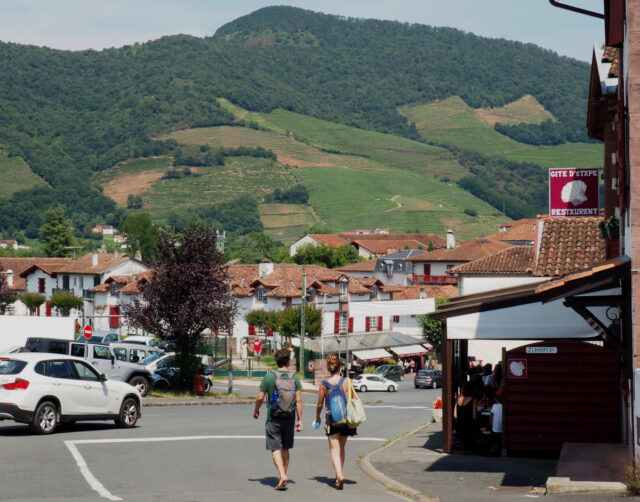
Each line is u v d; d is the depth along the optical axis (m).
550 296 15.80
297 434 26.52
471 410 22.36
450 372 21.14
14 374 22.59
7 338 47.53
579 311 16.06
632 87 14.36
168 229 46.00
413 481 16.52
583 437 20.03
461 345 26.92
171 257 45.41
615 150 20.84
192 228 45.56
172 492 14.49
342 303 71.81
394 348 98.12
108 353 40.41
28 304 114.50
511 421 20.41
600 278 15.39
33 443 20.62
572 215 25.92
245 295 97.31
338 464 15.54
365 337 95.81
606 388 19.98
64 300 109.50
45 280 124.81
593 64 19.38
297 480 16.48
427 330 98.94
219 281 45.41
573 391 20.12
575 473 15.43
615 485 13.84
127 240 192.50
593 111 20.80
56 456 18.48
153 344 73.94
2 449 19.39
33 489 14.53
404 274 140.12
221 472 17.02
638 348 14.11
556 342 20.27
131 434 23.47
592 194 25.84
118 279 108.31
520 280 32.94
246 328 97.62
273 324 89.00
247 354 89.69
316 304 95.88
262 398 15.27
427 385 78.69
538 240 34.66
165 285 44.78
